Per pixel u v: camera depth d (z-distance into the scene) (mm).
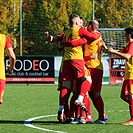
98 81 17203
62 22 56750
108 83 41500
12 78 41781
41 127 16156
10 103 25281
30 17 56969
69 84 16891
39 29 56906
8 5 55719
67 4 57594
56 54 56219
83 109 16375
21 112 21109
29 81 41625
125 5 60062
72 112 17391
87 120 17297
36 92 33250
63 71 16906
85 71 16750
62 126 16391
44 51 56750
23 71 41625
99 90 17250
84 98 17078
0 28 55469
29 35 56781
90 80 16781
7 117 19250
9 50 16094
